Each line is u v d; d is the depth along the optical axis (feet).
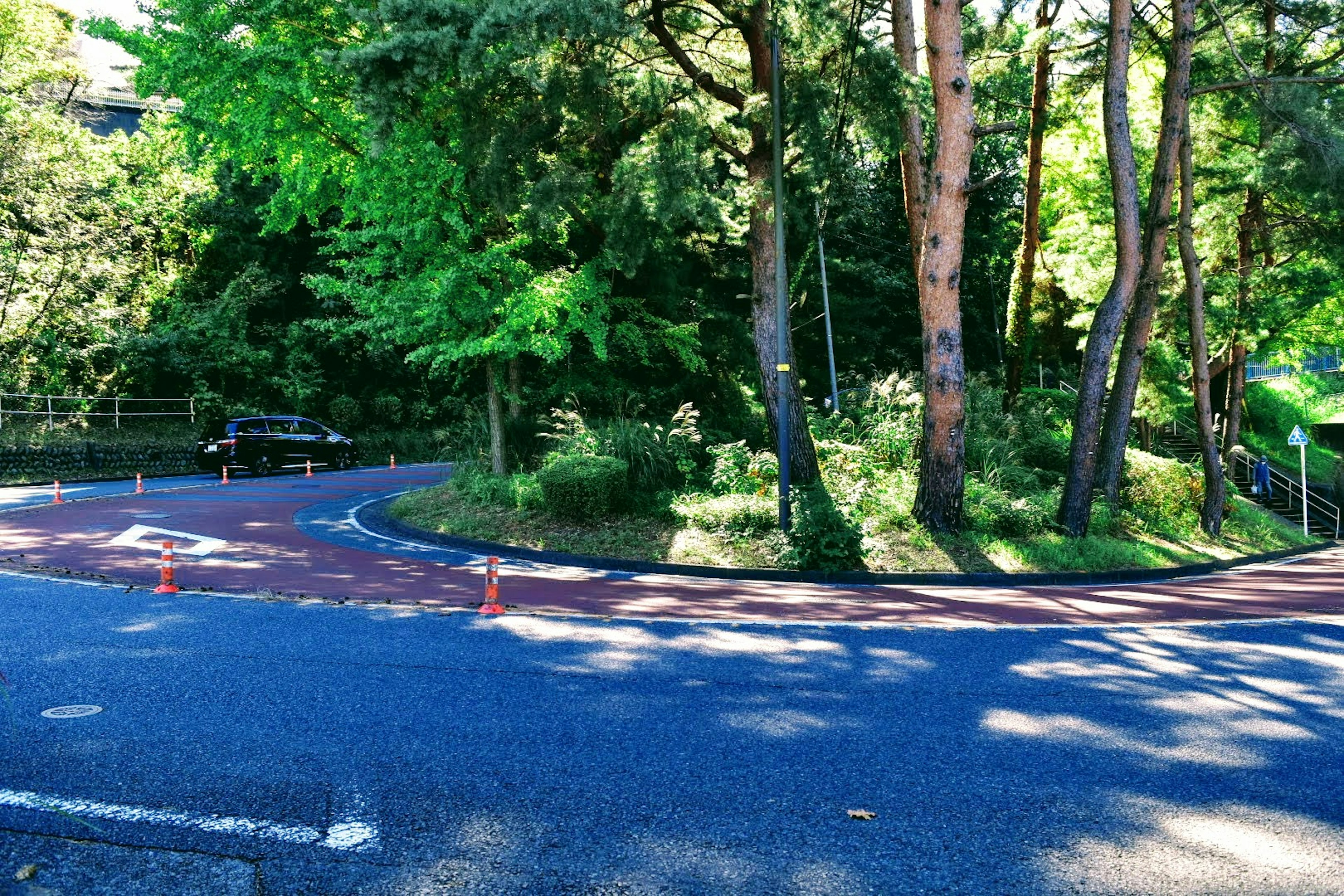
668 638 28.09
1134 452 79.66
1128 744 18.30
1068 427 93.45
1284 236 95.14
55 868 12.46
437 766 16.52
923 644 27.96
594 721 19.39
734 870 12.72
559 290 60.18
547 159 60.13
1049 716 20.21
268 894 11.92
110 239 101.71
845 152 60.85
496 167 55.31
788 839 13.75
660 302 78.13
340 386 132.67
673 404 82.89
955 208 50.52
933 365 51.52
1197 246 90.43
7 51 97.91
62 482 91.97
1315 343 118.52
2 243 91.76
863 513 52.54
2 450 86.22
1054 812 14.84
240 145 65.10
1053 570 47.73
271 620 29.60
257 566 41.63
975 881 12.51
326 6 60.64
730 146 59.67
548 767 16.58
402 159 58.23
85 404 103.30
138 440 104.22
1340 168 66.18
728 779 16.14
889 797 15.43
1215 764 17.15
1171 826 14.37
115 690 21.11
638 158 56.65
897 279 130.11
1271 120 69.72
